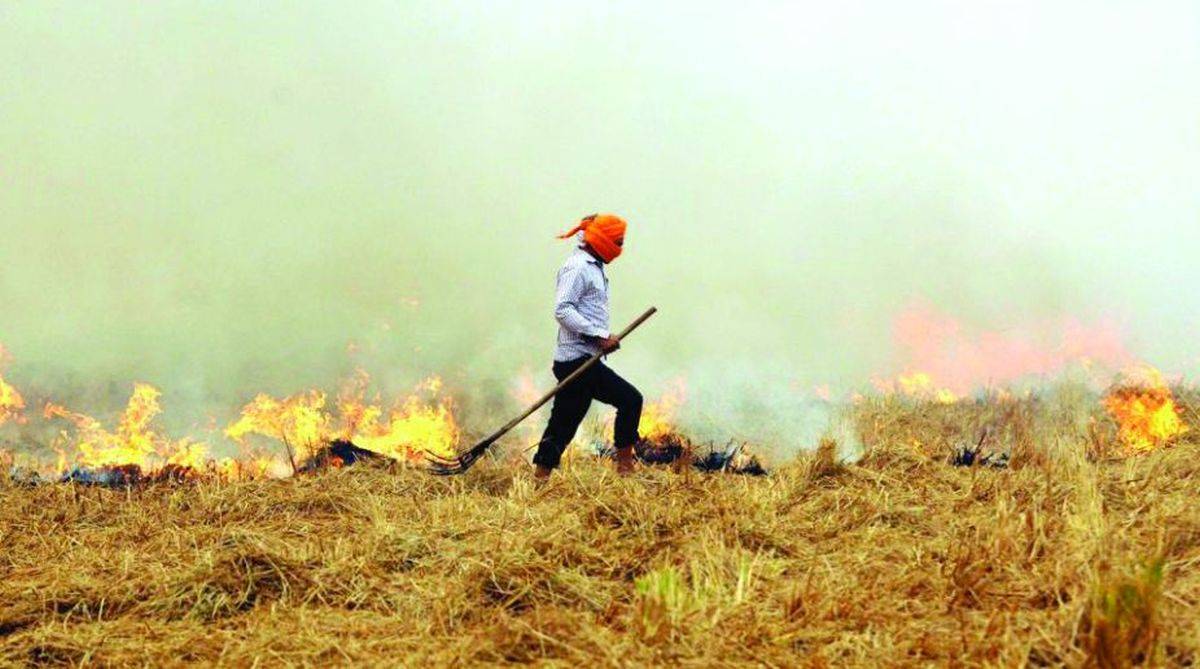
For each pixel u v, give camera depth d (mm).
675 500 12758
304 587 10078
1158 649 7594
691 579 10047
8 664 8570
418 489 14289
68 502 14070
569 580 9781
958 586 9391
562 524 11578
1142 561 9125
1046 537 10438
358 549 11172
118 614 9750
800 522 12141
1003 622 8352
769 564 10266
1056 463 13398
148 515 13516
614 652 8078
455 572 10430
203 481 15352
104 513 13656
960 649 8039
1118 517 11164
